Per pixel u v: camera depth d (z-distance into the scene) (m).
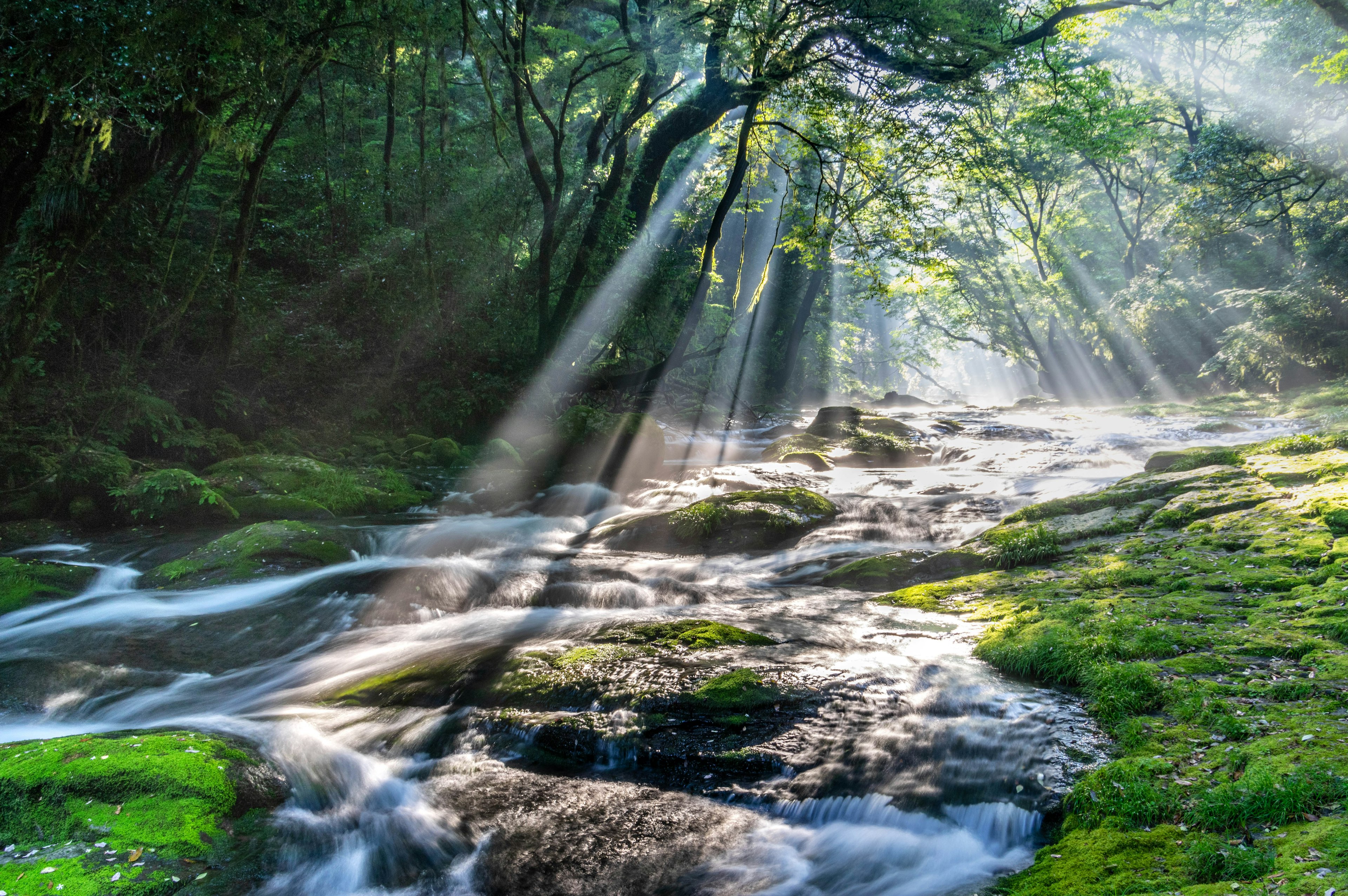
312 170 18.73
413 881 3.82
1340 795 3.38
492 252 20.80
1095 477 12.95
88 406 13.02
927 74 18.73
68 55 8.28
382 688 5.86
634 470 16.72
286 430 15.97
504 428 19.06
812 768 4.45
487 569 9.45
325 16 13.71
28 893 3.33
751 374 39.00
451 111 23.77
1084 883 3.21
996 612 6.71
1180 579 6.77
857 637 6.39
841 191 25.81
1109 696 4.74
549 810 4.29
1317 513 7.64
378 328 18.72
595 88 21.34
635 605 8.09
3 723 5.54
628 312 22.94
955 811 4.08
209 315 15.34
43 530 10.78
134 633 7.33
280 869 3.78
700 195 27.83
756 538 10.47
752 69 18.39
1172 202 36.81
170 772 4.15
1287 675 4.80
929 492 12.73
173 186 14.66
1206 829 3.41
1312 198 26.36
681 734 4.80
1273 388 27.30
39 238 10.64
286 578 8.89
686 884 3.72
